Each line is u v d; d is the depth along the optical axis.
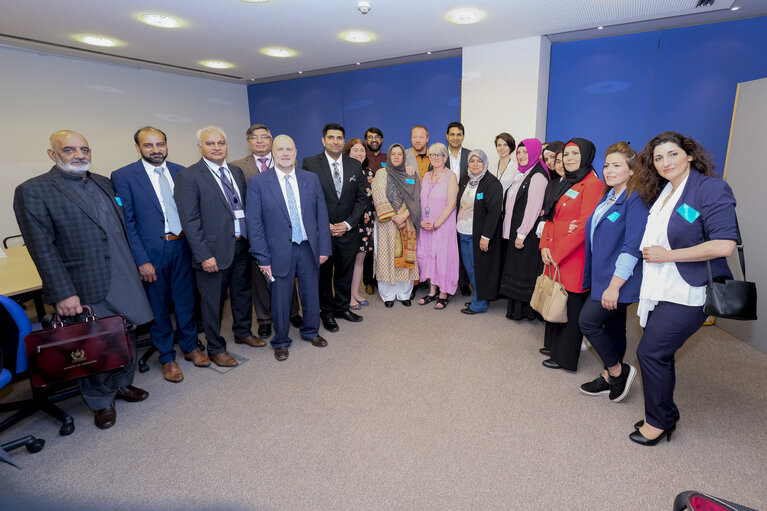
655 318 1.83
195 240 2.47
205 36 4.09
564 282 2.50
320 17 3.56
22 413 2.21
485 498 1.70
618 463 1.87
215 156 2.56
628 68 4.39
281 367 2.79
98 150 5.40
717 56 4.01
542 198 3.05
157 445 2.05
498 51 4.60
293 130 6.78
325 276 3.26
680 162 1.68
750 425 2.11
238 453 1.98
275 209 2.69
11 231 4.71
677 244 1.71
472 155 3.38
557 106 4.81
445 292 3.74
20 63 4.62
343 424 2.18
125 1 3.11
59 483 1.81
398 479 1.80
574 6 3.45
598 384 2.38
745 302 1.60
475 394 2.43
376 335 3.26
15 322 1.91
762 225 2.88
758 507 1.63
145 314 2.32
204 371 2.77
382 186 3.52
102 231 2.15
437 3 3.29
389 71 5.68
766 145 2.84
